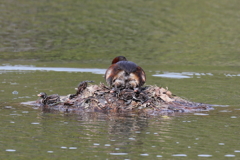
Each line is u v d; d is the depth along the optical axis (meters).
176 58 23.50
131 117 10.18
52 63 20.55
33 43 26.22
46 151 7.33
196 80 16.56
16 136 8.21
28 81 15.41
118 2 40.22
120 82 11.59
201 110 11.19
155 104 11.32
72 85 14.77
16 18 33.12
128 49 25.66
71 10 36.59
